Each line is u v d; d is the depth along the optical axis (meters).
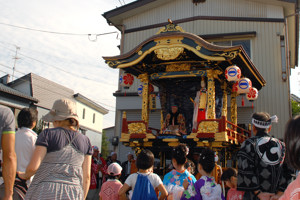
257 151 3.65
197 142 8.98
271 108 12.34
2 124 2.95
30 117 4.13
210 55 8.77
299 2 13.21
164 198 4.45
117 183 5.68
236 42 13.35
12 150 2.96
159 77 10.55
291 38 15.68
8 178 2.91
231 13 13.72
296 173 4.11
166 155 11.55
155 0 14.46
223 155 9.34
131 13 15.14
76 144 3.31
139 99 14.27
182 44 9.09
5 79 25.05
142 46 9.58
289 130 2.16
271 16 13.18
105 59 10.13
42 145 3.11
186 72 10.20
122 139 9.71
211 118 9.25
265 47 12.91
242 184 3.62
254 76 10.56
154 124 13.95
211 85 9.58
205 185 4.23
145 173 4.48
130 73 11.07
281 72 12.55
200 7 14.20
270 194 3.50
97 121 35.00
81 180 3.31
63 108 3.43
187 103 11.32
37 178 3.11
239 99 12.74
